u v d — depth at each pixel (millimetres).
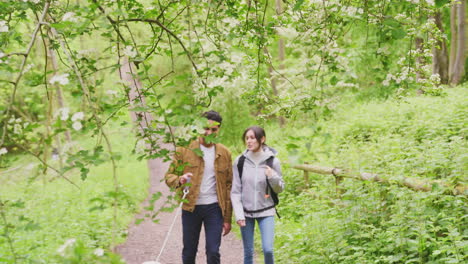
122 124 1903
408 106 8453
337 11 2428
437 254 3541
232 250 5652
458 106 7777
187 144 1891
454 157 4414
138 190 9461
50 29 2027
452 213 3863
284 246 4809
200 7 2705
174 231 6617
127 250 5699
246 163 3914
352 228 4434
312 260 4344
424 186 4004
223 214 3850
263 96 3102
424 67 3723
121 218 6750
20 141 1793
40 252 4230
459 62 11648
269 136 12336
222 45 2582
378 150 6316
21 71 1709
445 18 13992
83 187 8133
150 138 1971
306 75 1943
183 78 1831
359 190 4801
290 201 6914
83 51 2152
